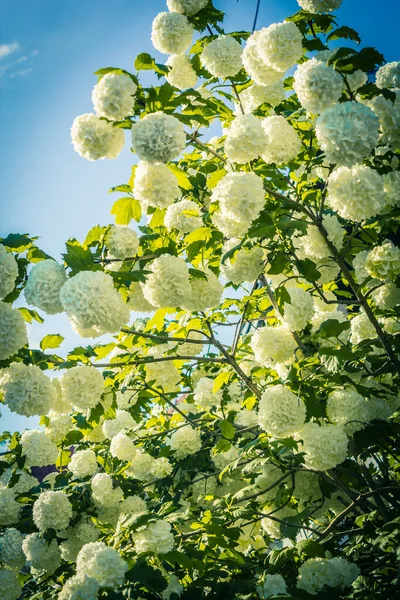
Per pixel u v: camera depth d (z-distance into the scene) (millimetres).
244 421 5008
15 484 5035
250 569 3322
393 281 3340
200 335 4828
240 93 4047
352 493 3883
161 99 3189
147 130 3055
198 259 3834
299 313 3615
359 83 3318
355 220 3080
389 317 3820
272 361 3816
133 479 5250
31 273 3109
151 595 2869
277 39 3266
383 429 3414
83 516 4695
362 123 2881
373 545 3449
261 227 3113
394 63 3309
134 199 3520
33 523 4887
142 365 4555
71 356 3754
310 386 3453
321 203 3359
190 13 3654
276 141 3229
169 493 5012
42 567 4449
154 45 3650
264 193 3098
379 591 3188
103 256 3455
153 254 3520
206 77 3850
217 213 3412
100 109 3094
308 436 3342
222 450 4004
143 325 4598
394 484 3941
